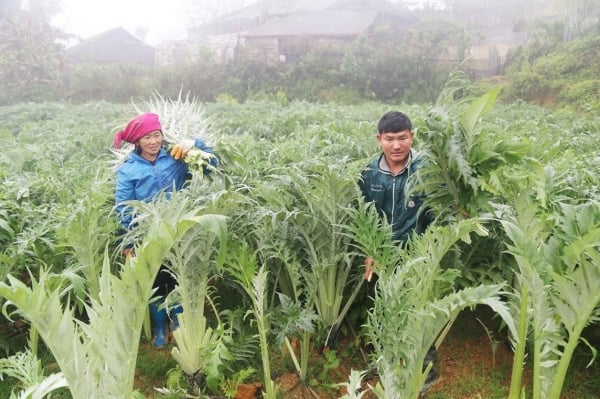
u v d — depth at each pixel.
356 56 28.14
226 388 2.85
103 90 29.19
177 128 4.27
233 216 2.98
